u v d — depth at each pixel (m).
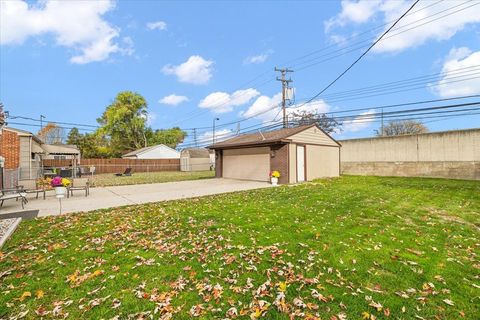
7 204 8.59
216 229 5.26
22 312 2.64
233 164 17.67
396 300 2.78
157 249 4.25
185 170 34.97
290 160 14.16
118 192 11.58
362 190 10.66
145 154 37.03
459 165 14.97
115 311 2.65
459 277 3.24
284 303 2.74
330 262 3.69
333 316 2.53
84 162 29.36
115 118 42.09
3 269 3.60
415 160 16.70
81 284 3.17
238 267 3.57
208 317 2.56
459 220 5.93
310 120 24.97
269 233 4.96
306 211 6.79
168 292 2.99
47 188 12.12
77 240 4.75
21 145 16.06
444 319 2.48
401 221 5.82
